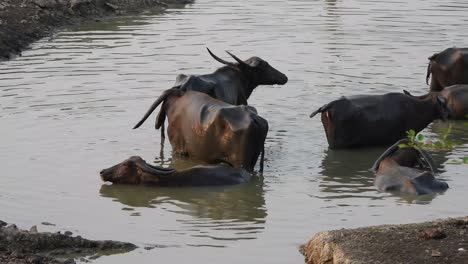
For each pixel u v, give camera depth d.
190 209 16.12
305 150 19.38
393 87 23.34
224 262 13.75
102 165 18.14
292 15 32.09
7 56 26.42
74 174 17.64
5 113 21.17
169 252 14.11
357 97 19.94
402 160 18.12
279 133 20.36
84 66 25.27
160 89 23.19
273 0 35.38
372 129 19.72
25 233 14.19
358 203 16.34
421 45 27.50
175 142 18.98
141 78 24.11
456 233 13.67
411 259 12.84
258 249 14.27
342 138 19.50
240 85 21.25
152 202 16.47
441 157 19.05
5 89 23.08
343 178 17.75
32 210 15.80
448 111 20.33
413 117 20.14
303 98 22.69
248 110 17.97
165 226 15.26
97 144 19.39
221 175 17.39
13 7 30.72
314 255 13.73
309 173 18.02
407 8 33.34
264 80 21.59
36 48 27.52
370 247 13.30
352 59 25.97
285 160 18.78
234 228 15.17
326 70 24.86
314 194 16.83
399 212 15.86
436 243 13.30
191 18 31.81
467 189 17.09
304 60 25.88
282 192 16.97
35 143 19.27
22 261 13.31
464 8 33.25
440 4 34.16
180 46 27.47
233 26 30.31
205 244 14.47
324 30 29.59
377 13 32.38
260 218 15.64
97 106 21.84
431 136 20.53
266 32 29.36
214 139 18.09
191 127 18.48
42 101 22.14
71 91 22.95
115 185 17.28
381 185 17.20
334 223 15.33
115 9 32.69
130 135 20.03
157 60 25.86
